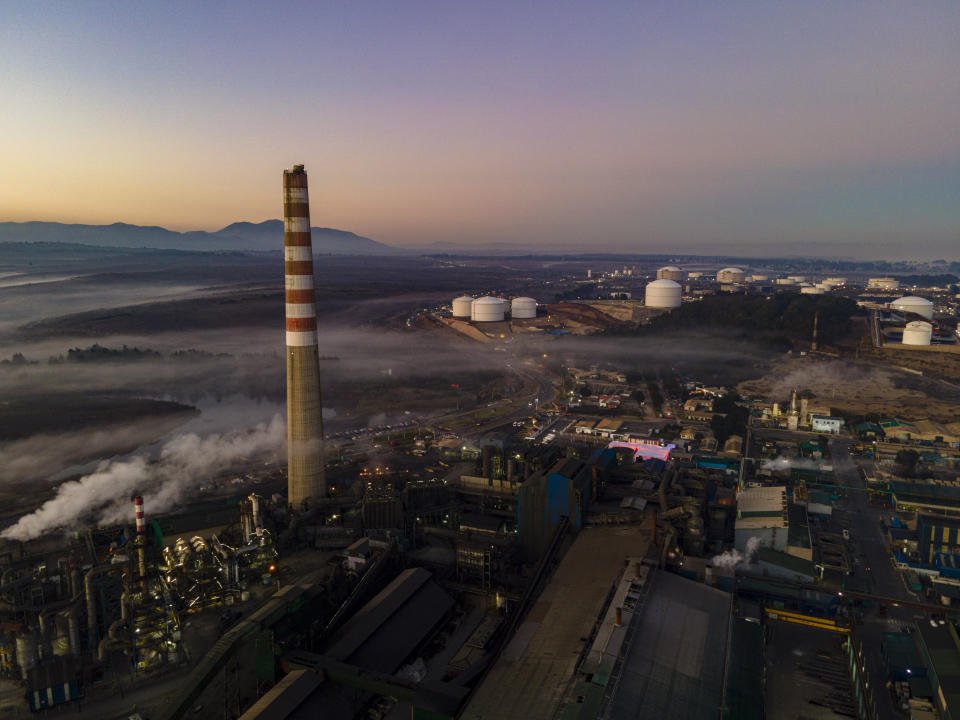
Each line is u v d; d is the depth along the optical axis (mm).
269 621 70938
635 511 103312
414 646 80250
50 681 66938
